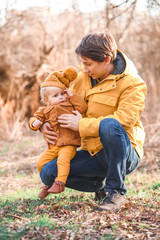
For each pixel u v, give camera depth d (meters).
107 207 2.80
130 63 3.07
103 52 2.83
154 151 6.79
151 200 3.27
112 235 2.40
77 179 3.15
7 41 11.48
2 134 9.98
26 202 3.31
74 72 3.18
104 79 2.98
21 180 5.08
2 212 2.88
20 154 7.43
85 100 3.17
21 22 11.46
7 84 11.47
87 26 9.56
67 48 10.77
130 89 2.96
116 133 2.77
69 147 3.04
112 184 2.87
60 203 3.19
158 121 8.66
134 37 11.13
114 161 2.81
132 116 2.87
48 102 3.18
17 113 11.16
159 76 12.26
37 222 2.59
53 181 3.07
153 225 2.57
